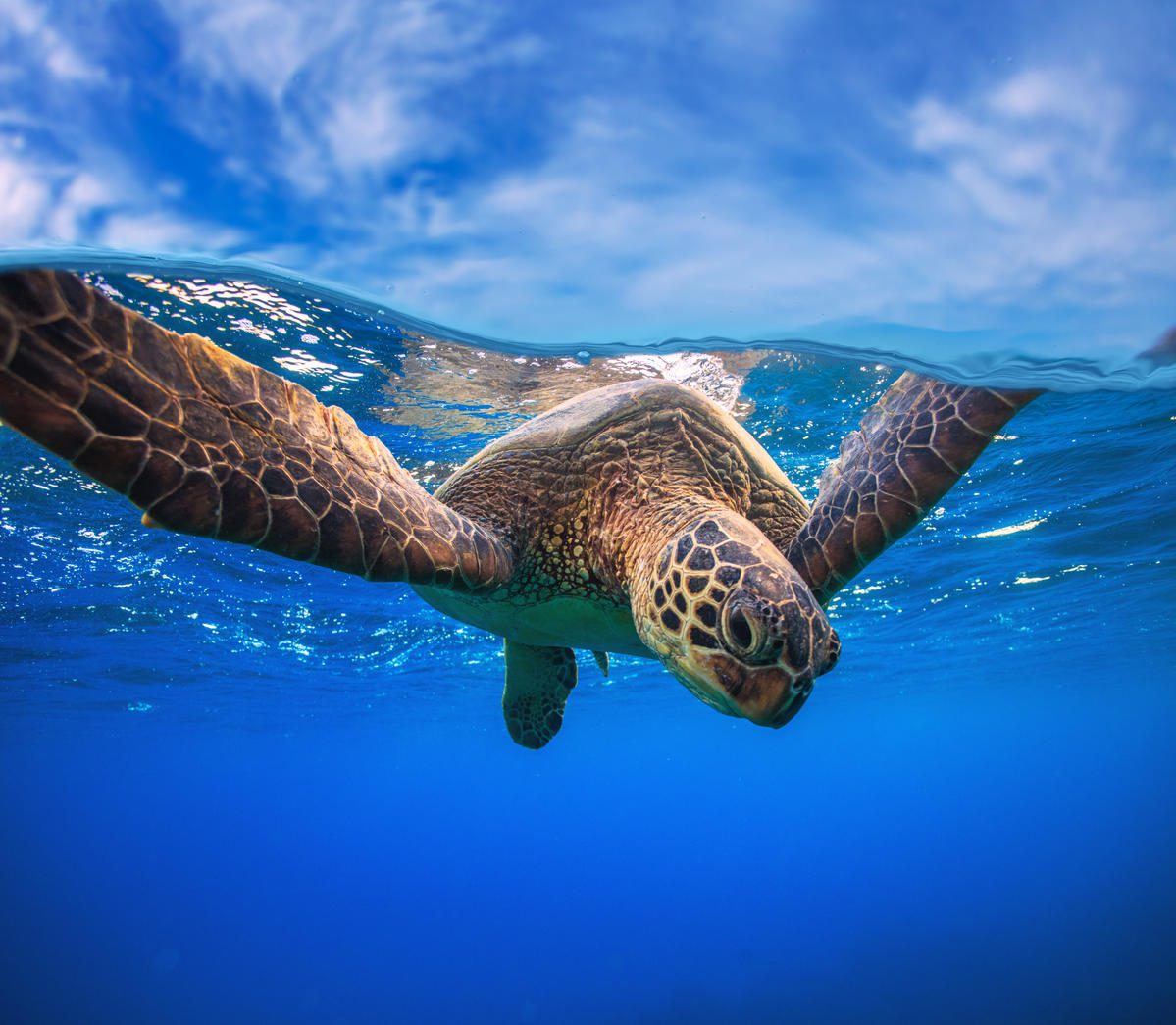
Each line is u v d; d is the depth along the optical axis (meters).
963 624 20.94
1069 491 11.37
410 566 3.06
